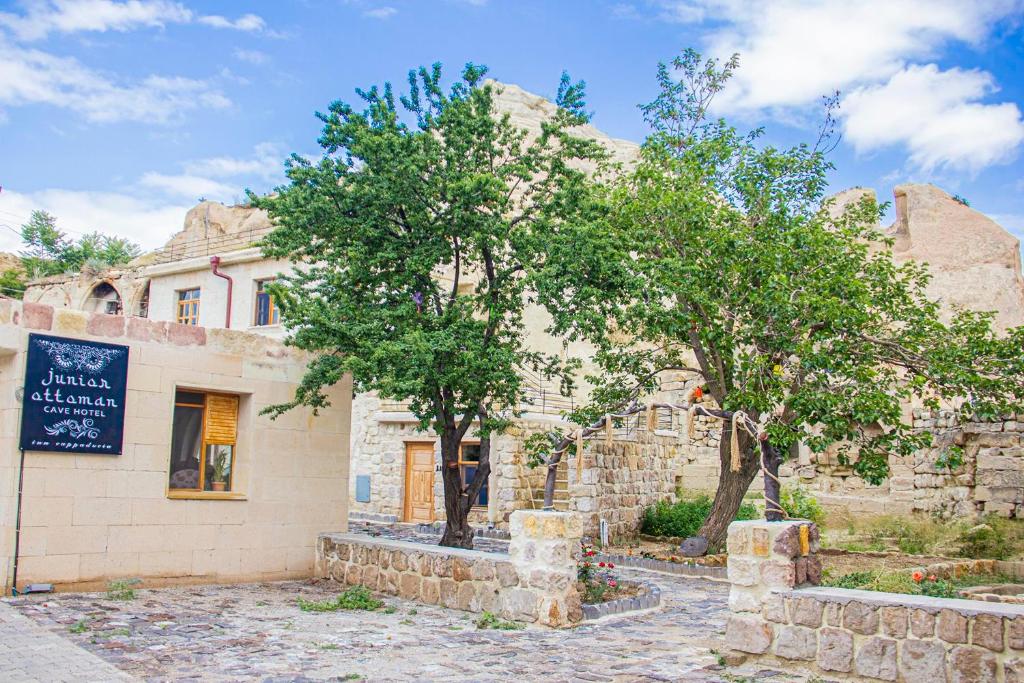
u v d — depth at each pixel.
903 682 6.84
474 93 13.92
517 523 10.19
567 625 9.79
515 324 14.77
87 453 11.09
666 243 16.64
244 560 12.66
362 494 23.67
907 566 15.60
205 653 8.04
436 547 11.52
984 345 15.42
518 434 20.75
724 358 16.52
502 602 10.20
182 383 12.19
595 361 17.86
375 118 13.78
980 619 6.52
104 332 11.44
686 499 23.80
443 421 13.91
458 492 14.04
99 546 11.15
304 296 13.38
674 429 25.70
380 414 23.33
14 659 7.46
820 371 15.22
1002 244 25.53
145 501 11.65
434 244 13.50
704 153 17.56
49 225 43.81
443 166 13.66
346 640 8.84
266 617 10.01
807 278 15.44
